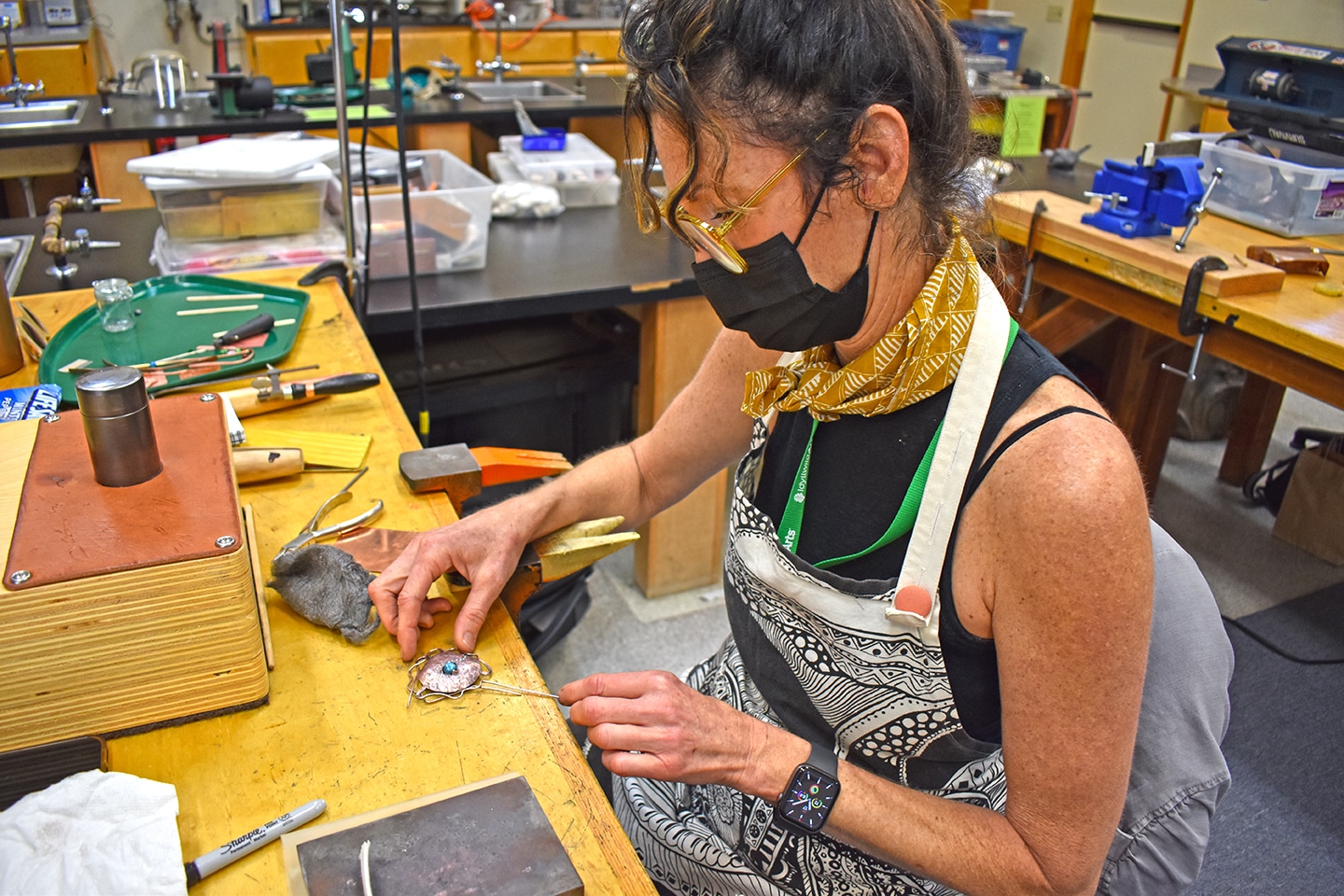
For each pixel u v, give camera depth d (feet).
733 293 2.51
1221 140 7.56
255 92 8.82
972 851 2.49
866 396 2.69
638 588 7.82
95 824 2.18
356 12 4.76
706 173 2.30
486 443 6.97
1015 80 13.32
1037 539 2.29
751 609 3.11
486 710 2.66
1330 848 5.66
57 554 2.37
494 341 7.18
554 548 3.31
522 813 2.21
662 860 3.32
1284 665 7.11
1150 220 6.55
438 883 2.02
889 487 2.75
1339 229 6.91
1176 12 16.46
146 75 10.41
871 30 2.17
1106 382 9.65
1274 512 9.02
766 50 2.12
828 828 2.55
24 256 6.12
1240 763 6.23
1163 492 9.30
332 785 2.41
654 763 2.45
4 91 9.46
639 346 7.11
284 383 4.16
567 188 8.18
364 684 2.74
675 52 2.21
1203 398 10.12
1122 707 2.33
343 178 5.06
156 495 2.63
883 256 2.50
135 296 5.13
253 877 2.17
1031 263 7.20
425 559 3.05
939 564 2.54
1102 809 2.40
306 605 2.95
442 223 6.40
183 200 5.77
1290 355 5.59
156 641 2.45
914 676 2.73
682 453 3.73
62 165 10.18
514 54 15.29
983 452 2.47
